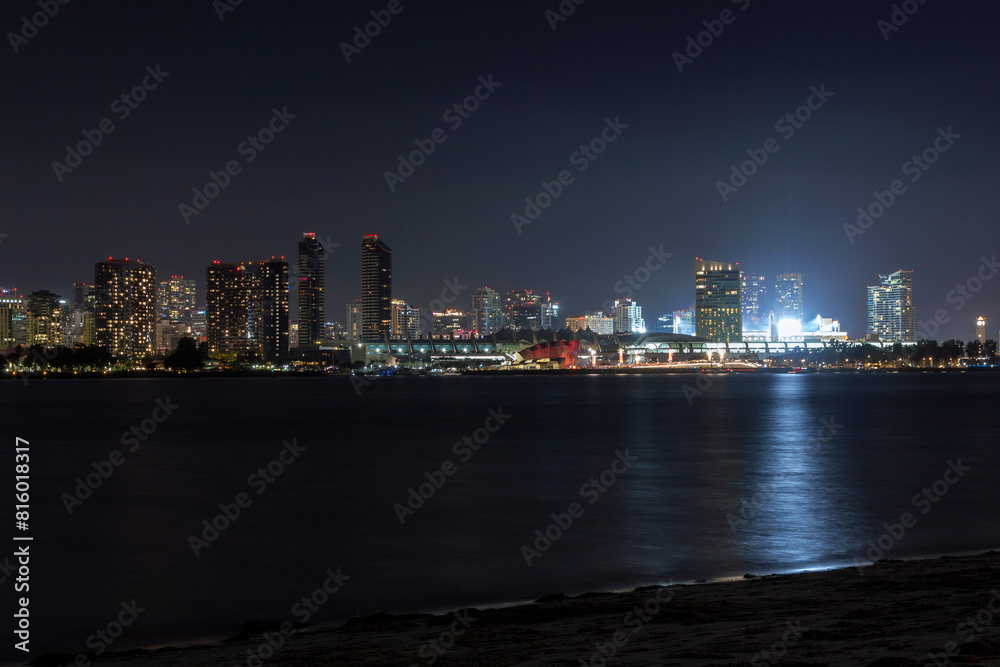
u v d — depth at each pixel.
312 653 18.23
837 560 30.05
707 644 16.81
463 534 35.72
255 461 65.19
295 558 31.47
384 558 31.36
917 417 116.38
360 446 77.62
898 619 18.44
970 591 21.61
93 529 37.34
